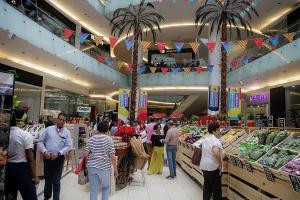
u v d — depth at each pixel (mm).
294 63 12992
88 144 3980
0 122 3195
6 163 3166
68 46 14656
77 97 21578
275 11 17250
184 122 16141
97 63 18234
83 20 19969
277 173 3387
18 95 13828
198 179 6391
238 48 22719
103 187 3924
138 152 6586
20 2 11008
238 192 4586
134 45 16750
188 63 22578
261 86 18719
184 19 21094
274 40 12438
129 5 18094
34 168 3420
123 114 14938
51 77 16422
